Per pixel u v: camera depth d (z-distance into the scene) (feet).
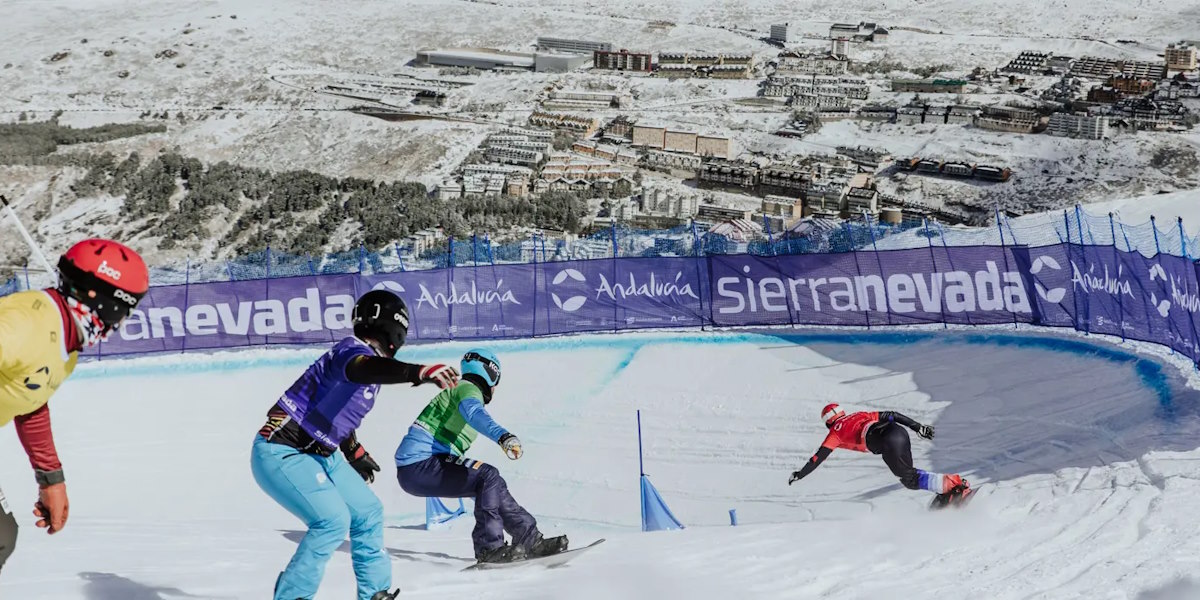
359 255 71.41
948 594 14.17
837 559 17.26
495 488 18.85
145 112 563.89
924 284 59.77
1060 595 13.39
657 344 63.36
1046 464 34.14
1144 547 16.15
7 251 385.70
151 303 67.31
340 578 17.08
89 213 402.72
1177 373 41.57
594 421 50.98
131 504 38.75
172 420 53.98
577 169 415.44
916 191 392.68
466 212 356.18
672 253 73.51
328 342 68.23
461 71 636.48
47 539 20.71
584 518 39.50
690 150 461.78
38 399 9.98
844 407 49.03
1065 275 54.03
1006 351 52.31
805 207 364.58
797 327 63.52
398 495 40.27
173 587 14.90
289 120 520.42
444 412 19.84
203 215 381.60
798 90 539.29
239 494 40.09
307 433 12.78
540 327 67.56
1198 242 59.31
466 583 16.69
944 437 40.68
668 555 18.33
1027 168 401.29
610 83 591.37
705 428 48.65
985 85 553.64
